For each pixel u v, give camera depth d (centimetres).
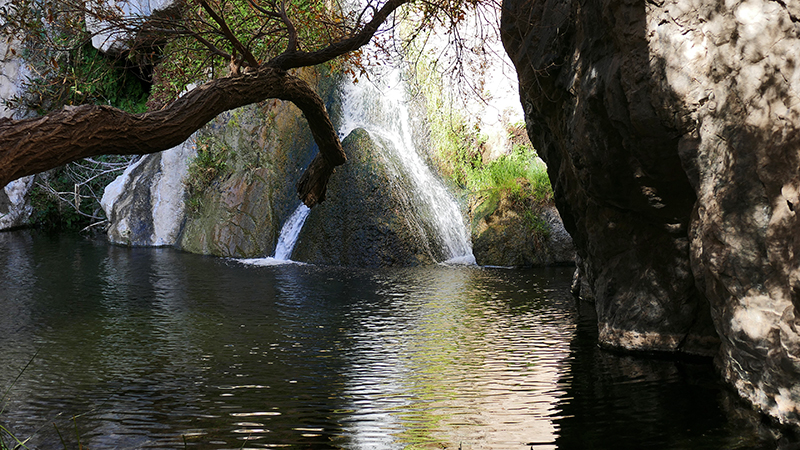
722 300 455
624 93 488
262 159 1388
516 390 528
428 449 414
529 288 970
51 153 280
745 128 414
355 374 577
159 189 1527
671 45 450
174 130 346
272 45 623
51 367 600
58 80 527
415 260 1209
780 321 405
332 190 1268
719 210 432
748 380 464
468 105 1421
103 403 506
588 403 494
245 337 705
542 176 1260
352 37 489
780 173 393
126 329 737
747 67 412
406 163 1346
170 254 1352
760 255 412
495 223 1221
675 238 586
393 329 735
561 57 590
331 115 1451
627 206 580
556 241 1207
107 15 491
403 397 516
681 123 456
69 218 1870
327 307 848
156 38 518
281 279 1058
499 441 425
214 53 516
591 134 545
